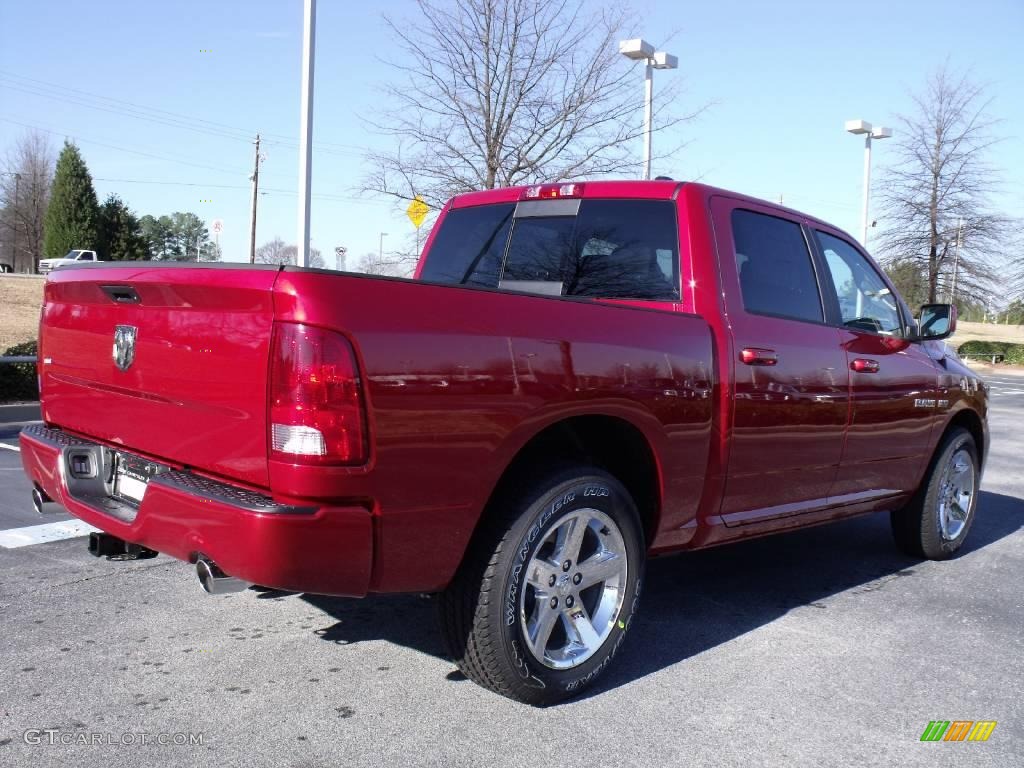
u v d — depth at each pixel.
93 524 3.38
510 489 3.22
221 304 2.88
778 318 4.36
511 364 3.09
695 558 5.73
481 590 3.14
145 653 3.74
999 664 3.99
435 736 3.10
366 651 3.84
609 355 3.43
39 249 66.50
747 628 4.38
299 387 2.66
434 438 2.88
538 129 15.90
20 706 3.23
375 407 2.75
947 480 5.79
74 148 50.09
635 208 4.33
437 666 3.71
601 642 3.50
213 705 3.28
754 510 4.32
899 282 32.06
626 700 3.47
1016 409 18.16
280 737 3.06
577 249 4.48
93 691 3.37
